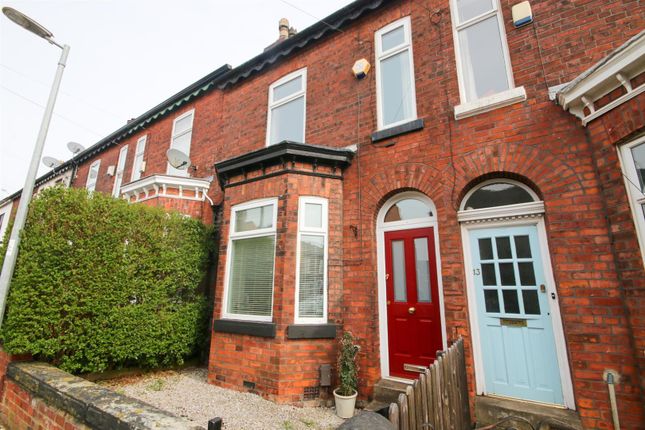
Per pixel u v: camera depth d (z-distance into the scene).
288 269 5.09
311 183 5.59
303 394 4.68
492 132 4.56
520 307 4.16
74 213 4.79
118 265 5.08
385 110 5.87
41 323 4.34
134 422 2.46
